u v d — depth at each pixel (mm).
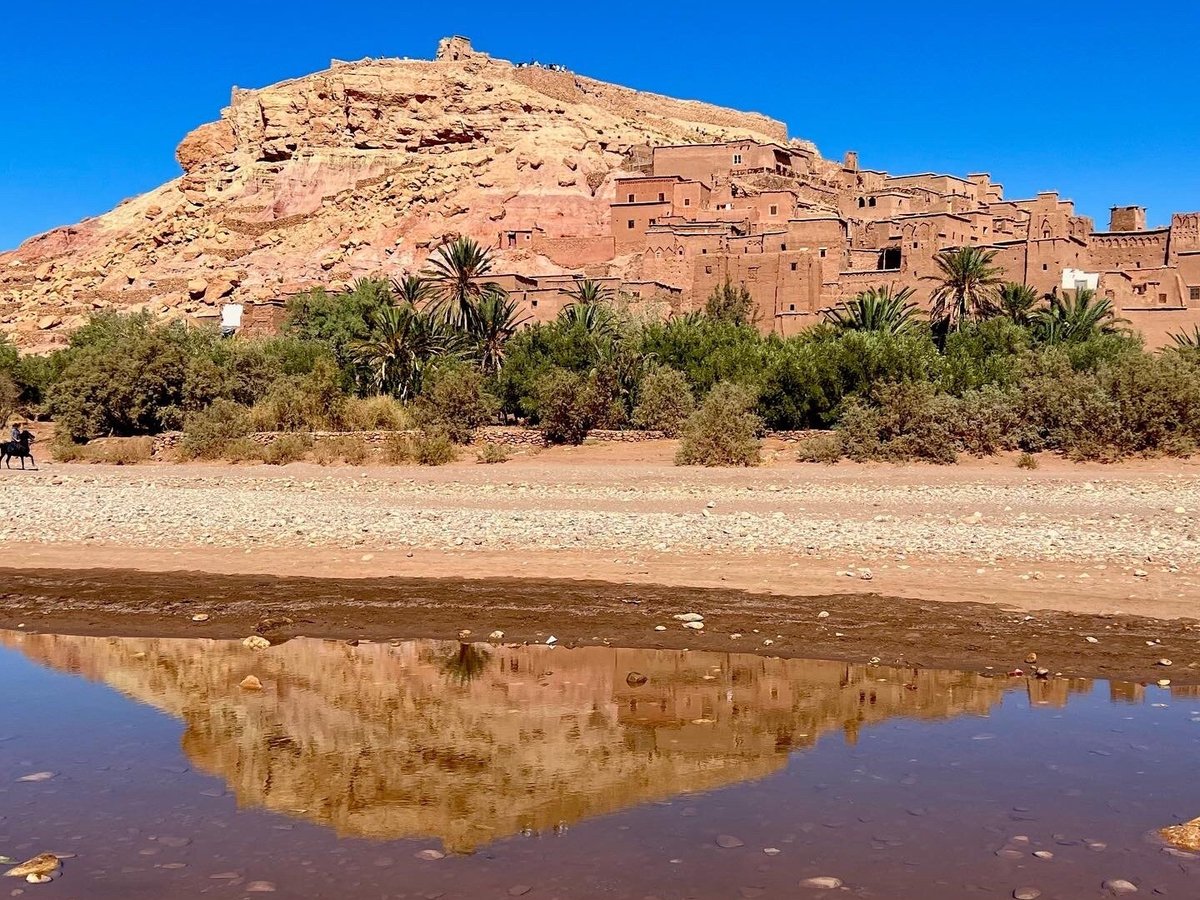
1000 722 7648
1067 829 5637
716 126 141250
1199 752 6902
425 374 41250
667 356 41062
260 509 19094
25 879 5070
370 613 11594
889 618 10812
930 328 48250
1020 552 13711
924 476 25594
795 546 14461
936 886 4941
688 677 9117
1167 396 29188
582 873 5145
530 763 6969
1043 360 33969
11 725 7859
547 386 35219
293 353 49812
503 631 10766
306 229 115875
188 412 38688
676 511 18781
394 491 23453
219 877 5113
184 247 120562
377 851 5457
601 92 140000
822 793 6266
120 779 6648
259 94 141500
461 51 140000
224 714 8172
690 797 6250
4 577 13734
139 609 11945
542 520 17141
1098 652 9484
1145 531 15406
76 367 39469
